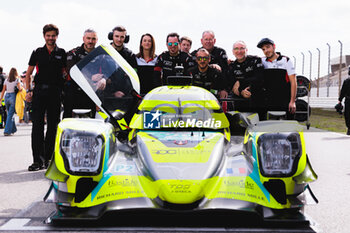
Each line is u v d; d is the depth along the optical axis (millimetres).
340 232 3430
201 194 3225
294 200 3369
